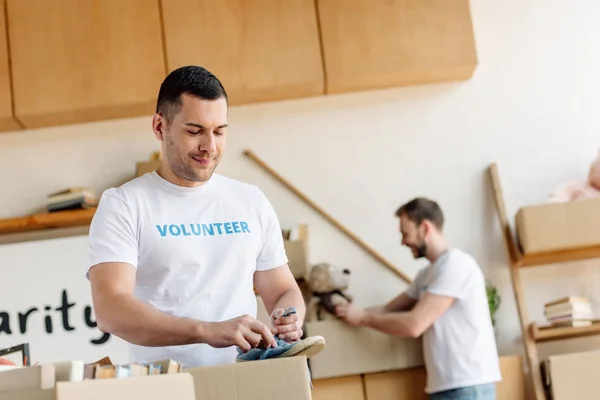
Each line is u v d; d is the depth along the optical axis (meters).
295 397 1.79
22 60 4.15
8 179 4.22
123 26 4.19
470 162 4.28
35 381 1.57
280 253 2.25
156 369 1.68
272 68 4.16
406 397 3.75
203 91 2.05
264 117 4.29
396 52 4.18
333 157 4.26
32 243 4.02
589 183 4.07
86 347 3.92
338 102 4.31
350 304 3.74
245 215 2.18
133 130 4.26
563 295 4.17
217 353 2.06
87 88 4.12
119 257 2.03
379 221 4.21
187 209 2.12
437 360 3.61
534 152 4.30
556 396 3.67
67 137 4.26
